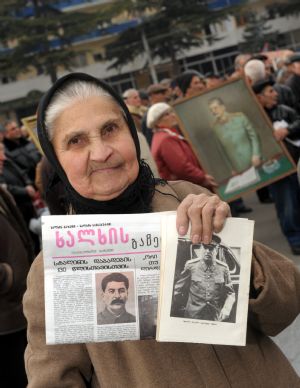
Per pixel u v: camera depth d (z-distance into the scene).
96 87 1.34
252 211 8.55
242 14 26.47
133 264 1.26
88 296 1.25
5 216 3.11
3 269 2.90
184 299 1.24
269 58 9.11
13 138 7.46
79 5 29.05
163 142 5.25
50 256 1.24
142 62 28.61
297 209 5.77
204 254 1.25
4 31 28.94
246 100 5.45
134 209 1.36
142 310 1.25
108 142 1.32
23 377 3.09
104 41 28.94
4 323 2.95
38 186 5.99
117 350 1.35
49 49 29.05
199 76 7.33
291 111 5.57
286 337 3.88
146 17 27.92
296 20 25.98
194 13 26.44
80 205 1.38
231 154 5.46
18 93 29.25
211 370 1.32
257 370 1.35
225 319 1.24
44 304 1.33
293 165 5.45
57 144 1.34
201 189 1.45
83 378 1.41
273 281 1.28
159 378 1.32
